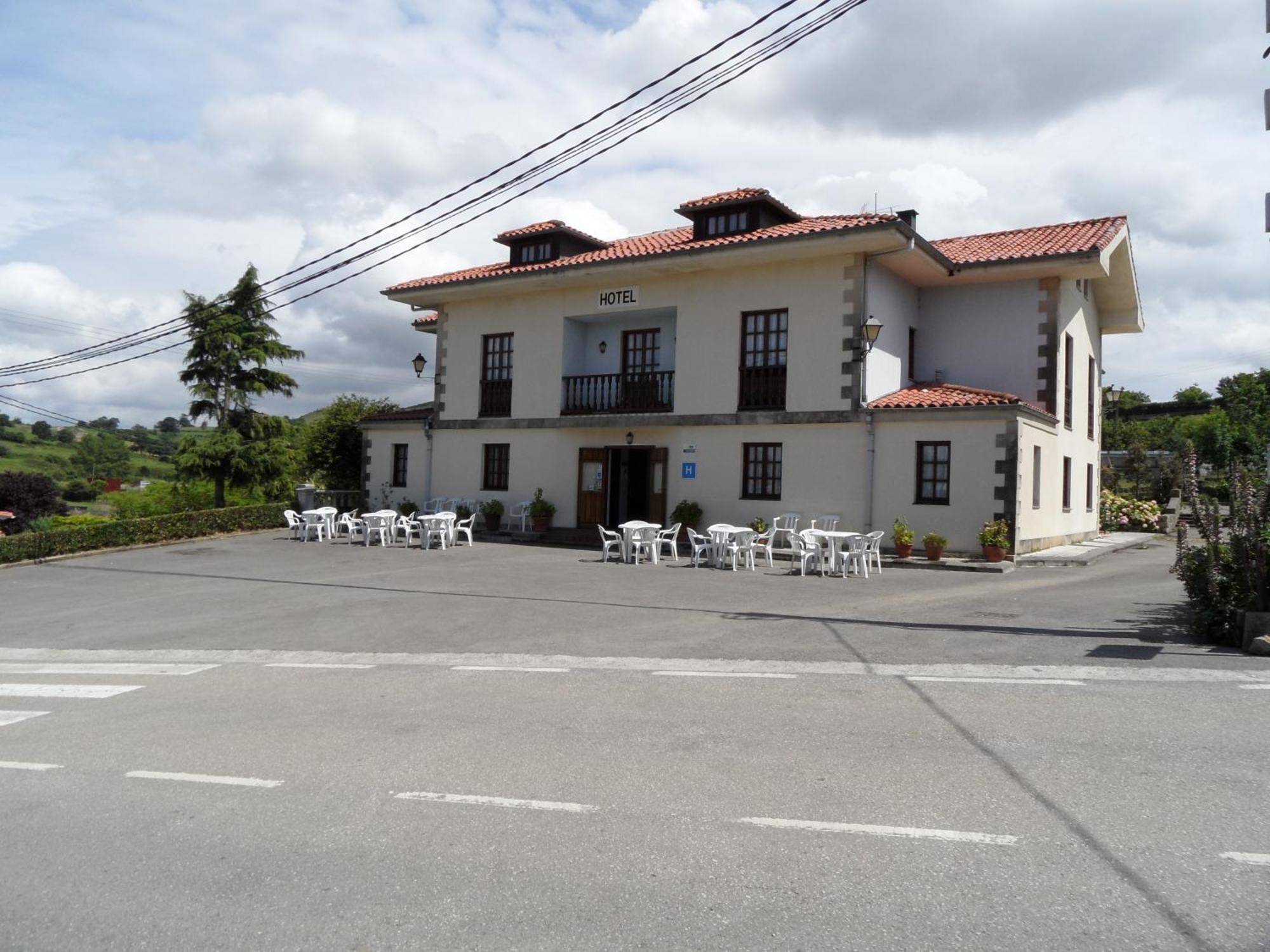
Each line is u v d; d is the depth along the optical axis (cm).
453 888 374
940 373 2023
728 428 1955
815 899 358
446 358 2420
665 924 340
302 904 362
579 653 876
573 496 2186
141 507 3372
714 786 488
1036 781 488
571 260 2188
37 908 364
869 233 1689
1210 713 621
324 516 2144
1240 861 387
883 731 588
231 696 733
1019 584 1389
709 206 2044
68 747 594
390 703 692
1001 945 321
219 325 3009
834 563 1534
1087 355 2264
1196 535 2441
